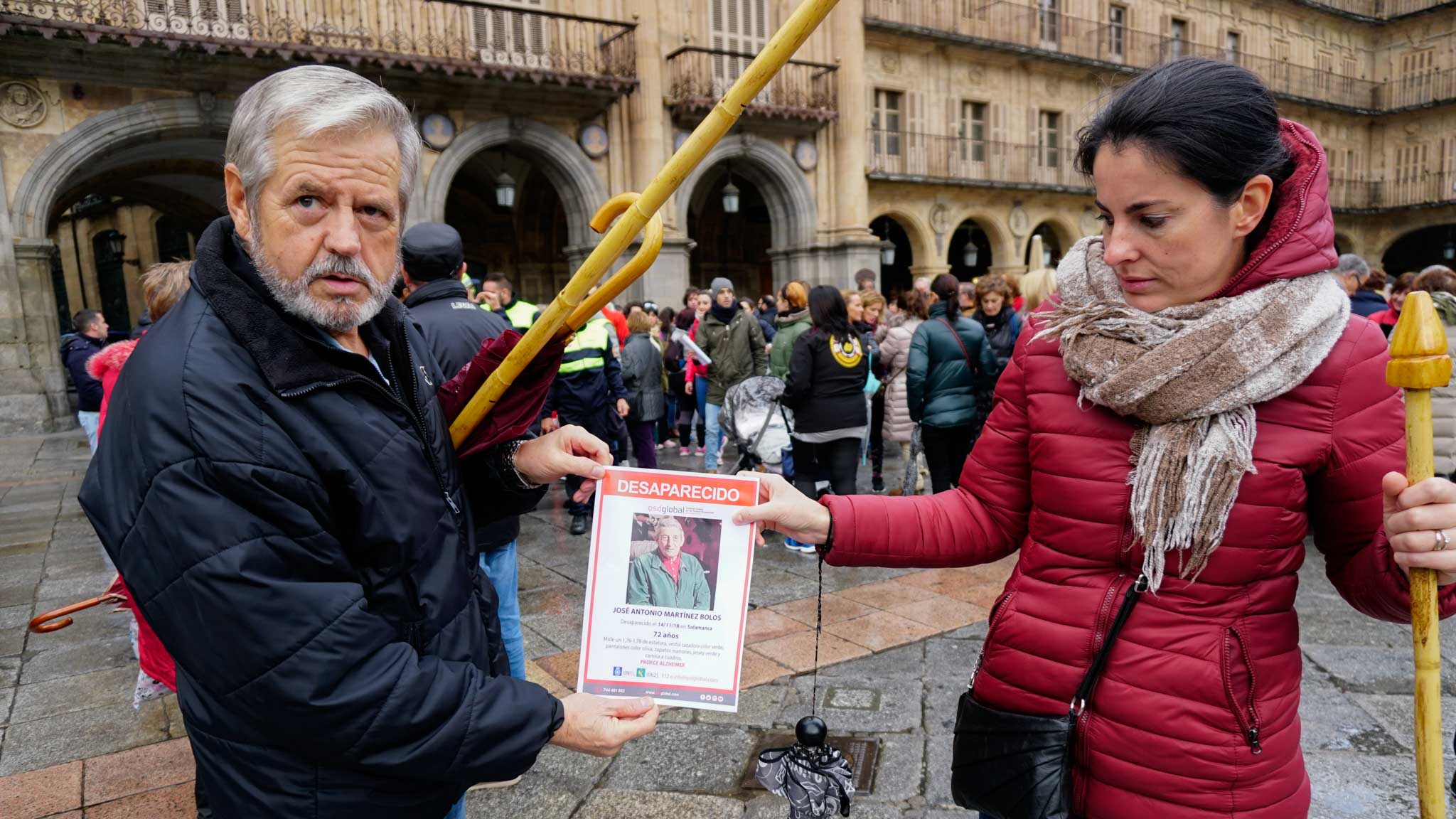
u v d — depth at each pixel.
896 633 3.80
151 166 16.14
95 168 12.80
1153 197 1.08
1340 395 1.12
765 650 3.66
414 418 1.26
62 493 7.85
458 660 1.22
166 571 1.01
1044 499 1.27
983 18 20.92
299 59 12.18
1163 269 1.11
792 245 17.94
